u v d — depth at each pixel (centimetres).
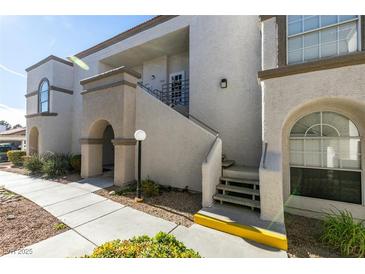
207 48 840
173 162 718
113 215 484
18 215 483
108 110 835
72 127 1383
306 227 434
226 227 401
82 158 935
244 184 564
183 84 1084
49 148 1270
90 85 923
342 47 449
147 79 1215
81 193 674
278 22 504
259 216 439
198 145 665
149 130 785
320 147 494
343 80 406
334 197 476
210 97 826
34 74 1456
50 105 1296
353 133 462
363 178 446
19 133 2392
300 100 446
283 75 464
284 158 523
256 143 736
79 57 1348
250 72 757
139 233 393
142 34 1032
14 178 948
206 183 502
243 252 333
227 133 787
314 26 477
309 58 481
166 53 1130
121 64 1285
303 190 510
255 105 743
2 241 362
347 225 351
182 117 704
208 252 331
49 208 531
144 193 654
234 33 790
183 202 573
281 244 344
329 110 478
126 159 780
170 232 399
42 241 362
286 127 525
